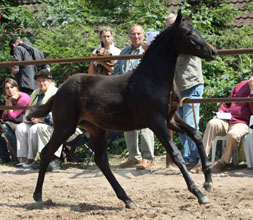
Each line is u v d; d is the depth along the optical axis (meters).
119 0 15.23
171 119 7.06
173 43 6.85
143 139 9.79
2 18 16.31
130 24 14.22
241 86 9.80
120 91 6.95
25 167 10.48
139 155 10.16
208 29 14.01
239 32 13.38
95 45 12.76
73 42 13.14
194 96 9.54
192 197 7.40
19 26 16.09
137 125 7.00
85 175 9.59
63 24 14.53
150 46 7.01
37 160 11.17
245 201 7.07
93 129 7.47
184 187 8.16
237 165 9.83
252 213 6.32
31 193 8.19
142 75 6.92
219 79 12.14
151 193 7.84
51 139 7.39
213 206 6.74
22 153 10.52
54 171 10.04
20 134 10.53
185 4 14.31
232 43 12.91
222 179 8.67
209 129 9.52
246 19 15.46
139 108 6.84
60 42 13.23
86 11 15.33
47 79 10.33
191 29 6.74
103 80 7.14
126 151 11.41
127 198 7.08
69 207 7.17
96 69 10.49
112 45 10.80
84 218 6.43
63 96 7.28
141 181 8.82
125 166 10.20
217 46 13.05
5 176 9.67
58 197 7.86
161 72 6.88
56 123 7.34
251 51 7.85
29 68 11.77
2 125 11.08
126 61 9.97
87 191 8.21
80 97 7.18
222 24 14.52
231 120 9.59
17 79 11.92
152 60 6.93
